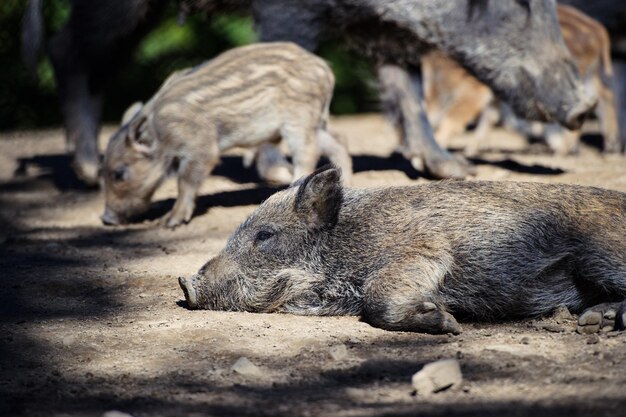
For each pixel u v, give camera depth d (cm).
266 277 1380
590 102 2108
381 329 1278
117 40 2462
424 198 1353
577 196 1330
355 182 2241
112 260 1730
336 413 970
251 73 2005
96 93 2481
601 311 1213
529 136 3189
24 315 1392
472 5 2141
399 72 2283
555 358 1107
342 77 4416
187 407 1011
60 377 1129
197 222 2019
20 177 2728
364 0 2150
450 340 1213
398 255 1309
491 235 1295
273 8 2233
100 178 2120
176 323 1322
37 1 2609
